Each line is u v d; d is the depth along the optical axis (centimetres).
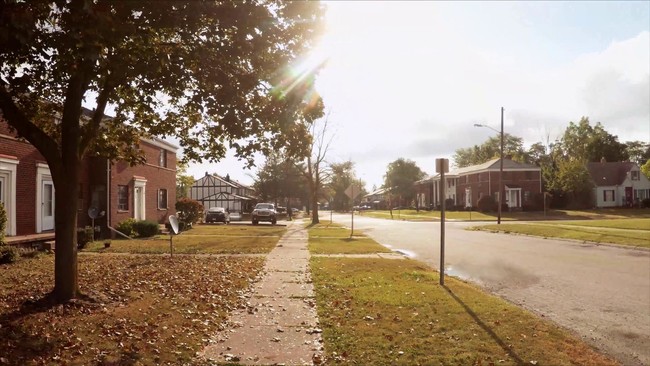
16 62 725
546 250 1898
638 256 1670
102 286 977
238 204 7288
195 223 3747
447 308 809
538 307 873
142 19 701
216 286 1035
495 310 794
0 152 1750
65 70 702
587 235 2389
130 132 1076
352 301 877
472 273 1290
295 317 779
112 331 669
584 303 906
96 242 2002
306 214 8756
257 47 766
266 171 7169
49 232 2012
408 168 10188
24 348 580
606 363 556
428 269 1325
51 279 1066
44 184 2031
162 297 898
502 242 2295
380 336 656
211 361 573
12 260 1362
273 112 821
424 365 545
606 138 8775
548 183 6469
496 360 559
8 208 1786
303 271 1275
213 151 1065
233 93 761
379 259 1544
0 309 758
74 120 811
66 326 677
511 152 10119
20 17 527
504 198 6369
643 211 5616
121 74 722
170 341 639
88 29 559
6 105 757
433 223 4347
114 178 2556
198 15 683
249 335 681
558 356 573
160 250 1759
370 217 6438
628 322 766
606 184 6856
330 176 5278
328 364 558
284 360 578
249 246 1967
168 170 3509
